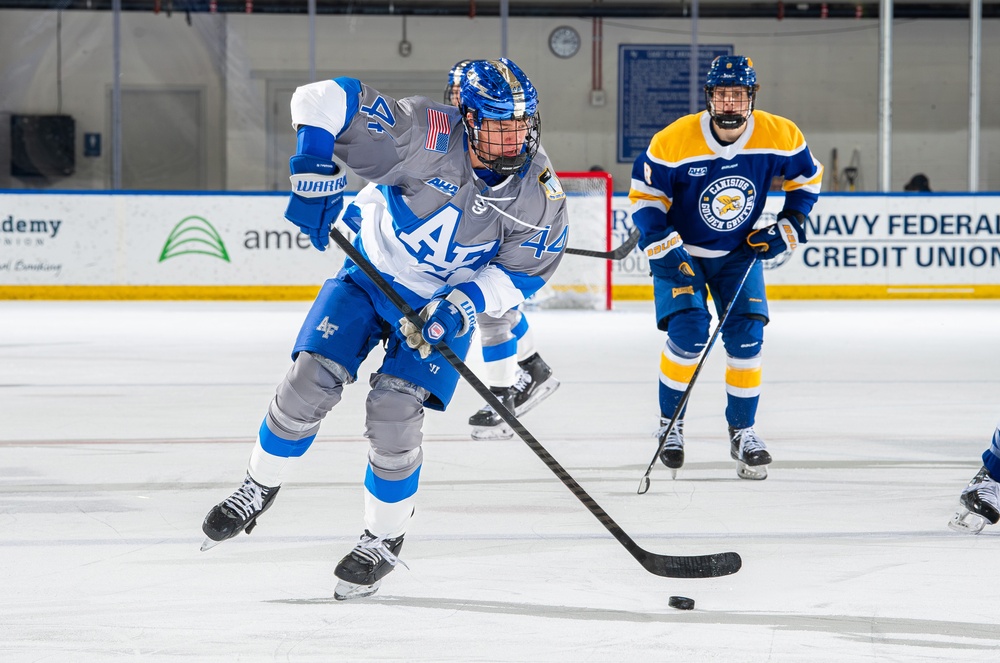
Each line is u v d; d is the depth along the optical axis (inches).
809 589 257.1
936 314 1037.2
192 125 1518.2
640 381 612.1
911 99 1562.5
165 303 1144.8
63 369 656.4
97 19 1491.1
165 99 1510.8
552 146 1576.0
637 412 513.3
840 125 1583.4
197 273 1181.7
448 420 490.3
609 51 1556.3
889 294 1215.6
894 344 796.6
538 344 799.7
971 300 1209.4
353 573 245.8
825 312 1056.8
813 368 666.2
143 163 1508.4
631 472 388.5
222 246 1181.1
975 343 802.8
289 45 1533.0
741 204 388.5
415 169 243.8
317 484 365.1
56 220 1165.7
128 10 1489.9
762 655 215.5
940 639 224.2
